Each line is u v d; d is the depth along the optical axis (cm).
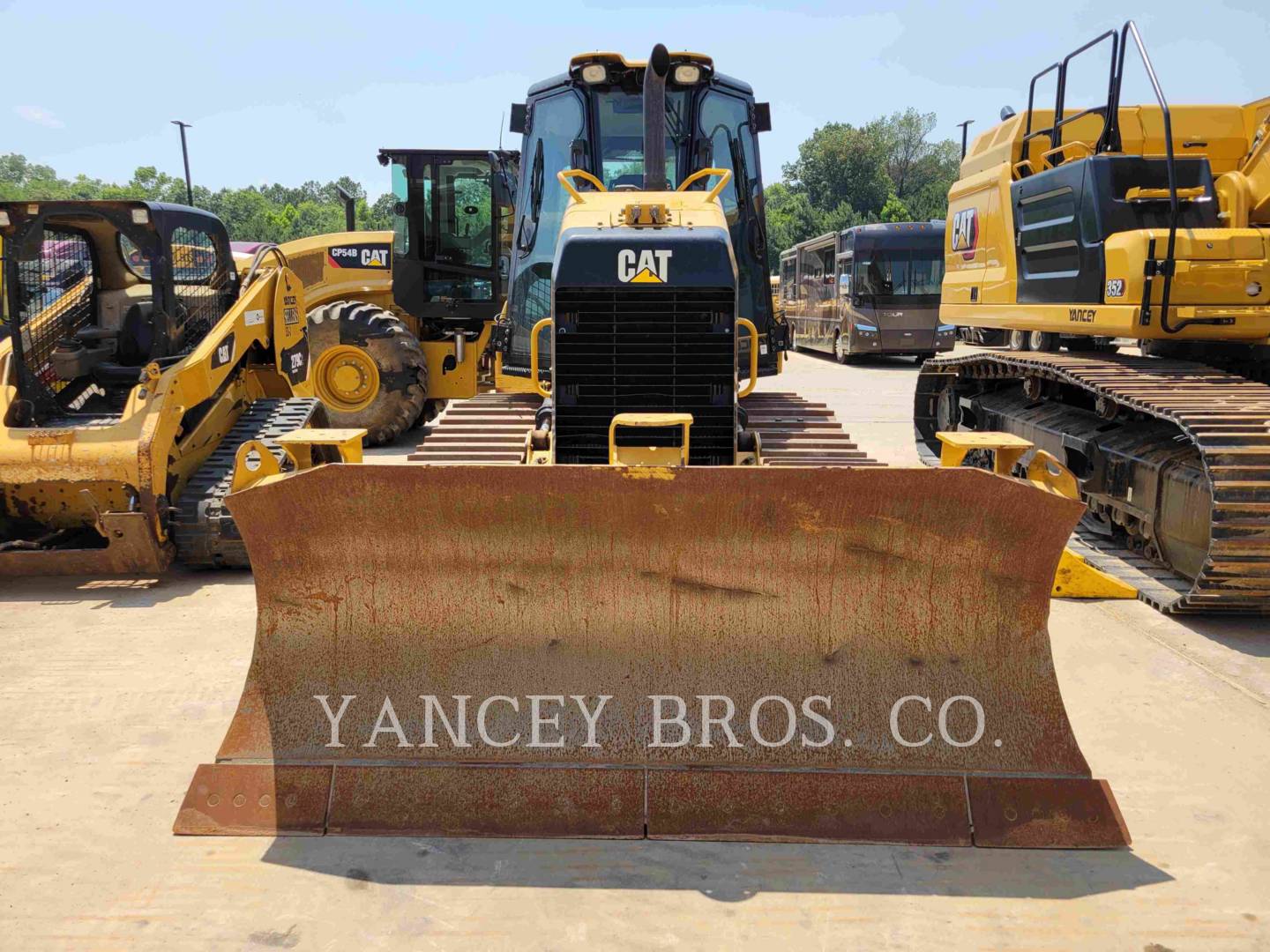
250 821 353
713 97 605
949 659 355
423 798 352
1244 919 307
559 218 595
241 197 9794
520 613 359
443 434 569
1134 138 749
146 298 754
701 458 429
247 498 352
